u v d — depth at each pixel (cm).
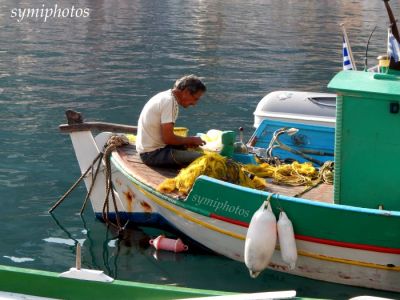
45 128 1407
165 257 860
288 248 760
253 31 2917
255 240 754
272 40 2659
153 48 2403
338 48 2489
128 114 1543
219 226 820
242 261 836
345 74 810
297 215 763
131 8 3697
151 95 1720
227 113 1552
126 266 840
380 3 4281
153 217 919
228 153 909
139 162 917
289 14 3669
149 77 1922
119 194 941
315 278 795
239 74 1981
